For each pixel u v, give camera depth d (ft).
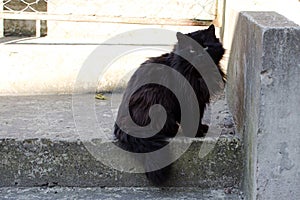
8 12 17.03
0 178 12.21
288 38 9.98
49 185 12.26
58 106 14.96
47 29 19.63
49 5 19.27
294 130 10.35
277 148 10.43
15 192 12.01
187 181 12.27
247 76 11.57
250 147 11.12
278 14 11.96
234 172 12.25
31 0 20.02
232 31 13.91
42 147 12.06
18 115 13.92
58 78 16.38
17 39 18.66
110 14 19.42
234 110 13.33
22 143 12.01
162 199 11.71
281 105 10.25
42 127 12.92
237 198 11.84
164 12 19.24
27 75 16.28
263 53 10.07
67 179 12.25
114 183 12.30
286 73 10.10
